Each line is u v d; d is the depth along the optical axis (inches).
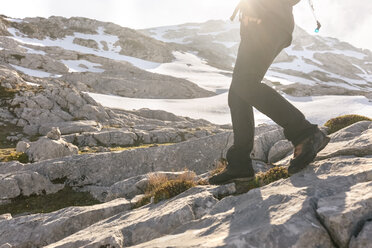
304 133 116.3
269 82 5403.5
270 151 434.9
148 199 247.3
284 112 112.5
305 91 4778.5
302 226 80.4
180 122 2719.0
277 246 75.8
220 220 103.3
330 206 87.5
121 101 3782.0
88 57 5403.5
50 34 7081.7
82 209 239.3
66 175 647.8
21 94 2124.8
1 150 1307.8
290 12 113.6
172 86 4749.0
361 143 166.9
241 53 114.7
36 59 4328.3
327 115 3348.9
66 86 2456.9
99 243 121.6
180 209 136.3
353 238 76.1
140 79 4857.3
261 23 108.3
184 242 92.4
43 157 1039.6
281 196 103.2
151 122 2608.3
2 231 223.6
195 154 613.3
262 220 91.0
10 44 4916.3
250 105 120.7
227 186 171.0
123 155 641.0
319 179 118.2
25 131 1804.9
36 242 209.9
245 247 75.1
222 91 5300.2
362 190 94.0
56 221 221.8
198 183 228.5
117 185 422.9
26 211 588.7
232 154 126.3
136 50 7632.9
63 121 2017.7
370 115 3235.7
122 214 190.7
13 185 615.5
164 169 609.6
